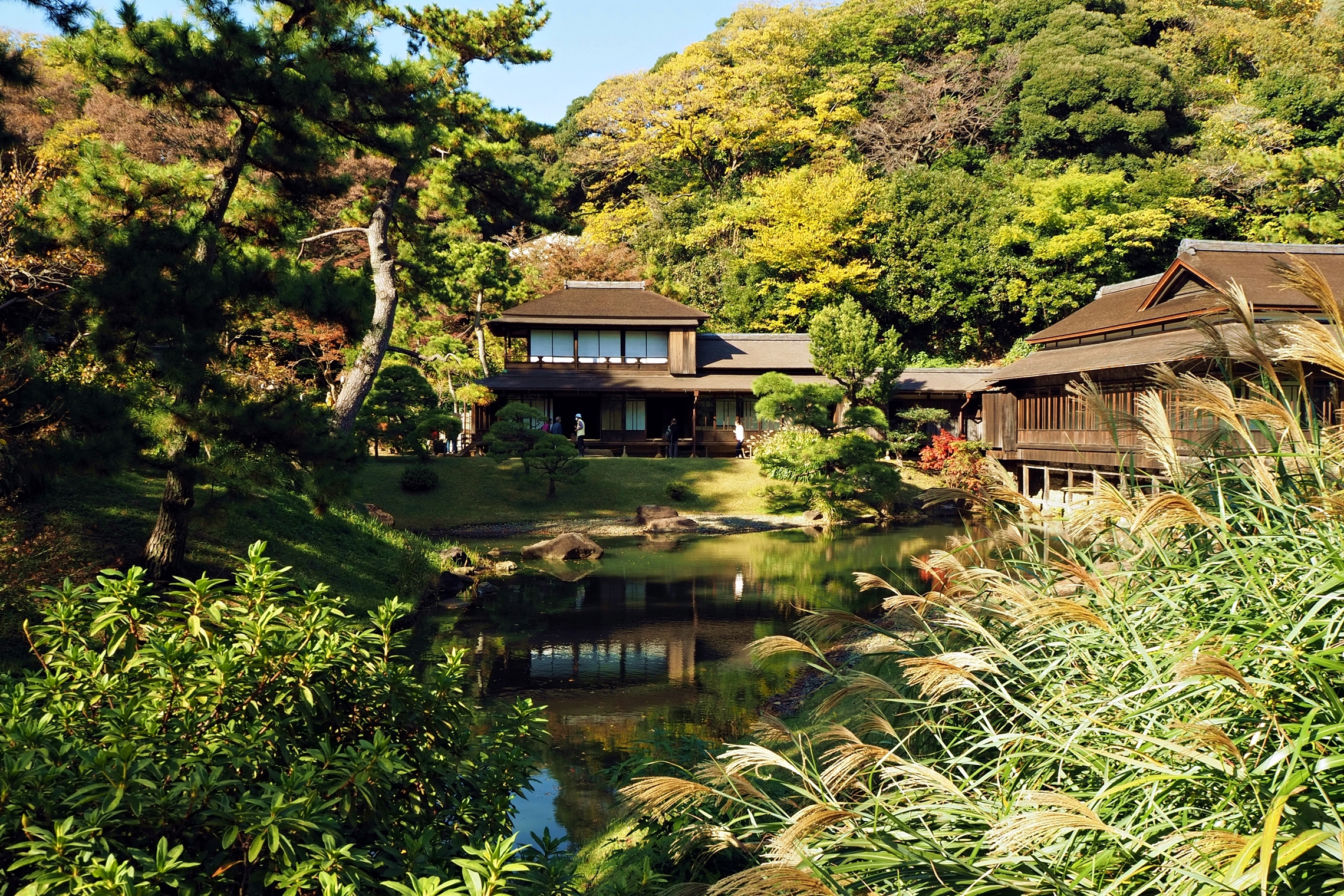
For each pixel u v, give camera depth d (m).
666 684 10.73
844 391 31.55
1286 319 3.28
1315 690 2.52
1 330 9.93
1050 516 3.96
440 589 16.45
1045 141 49.47
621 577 18.39
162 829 2.99
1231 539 2.98
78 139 19.14
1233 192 42.50
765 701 9.95
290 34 11.38
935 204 46.25
